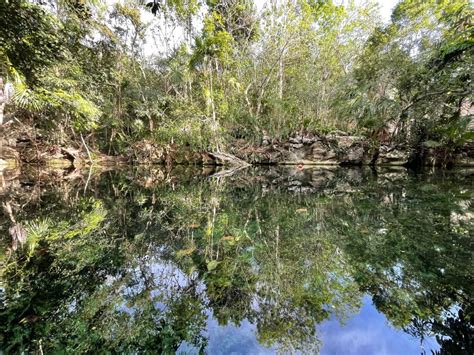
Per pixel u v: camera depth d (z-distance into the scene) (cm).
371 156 1127
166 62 1316
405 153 1077
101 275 201
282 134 1180
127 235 305
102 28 1073
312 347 115
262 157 1184
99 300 164
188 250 251
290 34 1097
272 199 505
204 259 228
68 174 998
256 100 1227
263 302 157
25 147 1141
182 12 1088
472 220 308
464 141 898
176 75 1201
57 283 189
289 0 1078
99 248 262
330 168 1105
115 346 122
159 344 121
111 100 1243
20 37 571
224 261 222
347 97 1155
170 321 141
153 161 1282
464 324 126
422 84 911
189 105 1132
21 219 389
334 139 1160
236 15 1141
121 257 238
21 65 631
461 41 703
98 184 773
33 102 680
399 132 1098
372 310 141
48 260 233
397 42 1091
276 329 130
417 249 222
